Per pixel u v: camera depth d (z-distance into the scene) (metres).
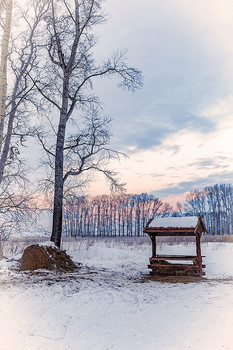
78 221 84.62
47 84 17.59
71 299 7.80
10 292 8.10
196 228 12.05
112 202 95.75
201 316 6.07
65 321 6.09
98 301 7.72
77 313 6.65
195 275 12.12
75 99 18.36
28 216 16.03
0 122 13.31
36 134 17.59
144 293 8.78
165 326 5.68
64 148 17.80
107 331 5.55
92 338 5.19
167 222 12.76
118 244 28.53
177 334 5.20
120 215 96.31
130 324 5.92
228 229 92.25
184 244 28.94
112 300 7.88
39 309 6.77
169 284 10.31
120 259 18.77
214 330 5.20
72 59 17.84
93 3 18.06
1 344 4.82
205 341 4.77
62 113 17.56
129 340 5.07
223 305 6.77
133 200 98.19
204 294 8.20
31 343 4.90
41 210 16.62
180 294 8.47
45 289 8.66
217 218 95.12
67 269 13.13
